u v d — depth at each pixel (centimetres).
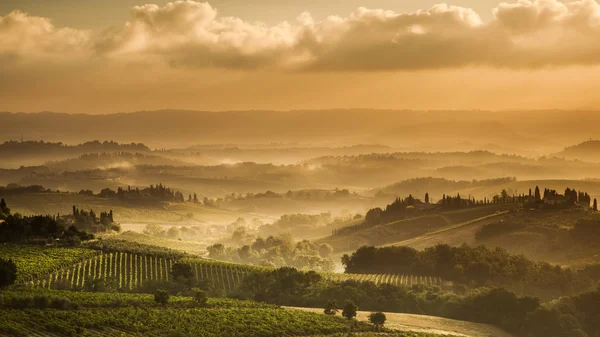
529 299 18888
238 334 13812
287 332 14338
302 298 19388
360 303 19212
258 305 17175
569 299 19962
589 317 19225
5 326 12231
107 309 14738
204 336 13438
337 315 16512
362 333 14650
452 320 18100
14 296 14450
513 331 18000
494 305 18862
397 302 19375
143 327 13500
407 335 14650
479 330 17262
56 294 15862
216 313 15362
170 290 19262
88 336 12619
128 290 19512
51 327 12700
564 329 17762
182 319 14438
